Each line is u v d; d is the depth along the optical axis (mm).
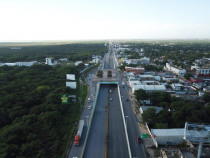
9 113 100750
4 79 153625
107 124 102875
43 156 71125
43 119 96750
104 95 154125
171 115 101188
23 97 120938
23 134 83188
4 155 66312
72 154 76375
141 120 107000
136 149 79812
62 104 121562
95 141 86500
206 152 72562
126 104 131875
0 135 81750
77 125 100938
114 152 78375
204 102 124125
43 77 176625
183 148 74875
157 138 82188
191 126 64125
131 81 175625
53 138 86188
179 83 175500
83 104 131250
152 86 150750
